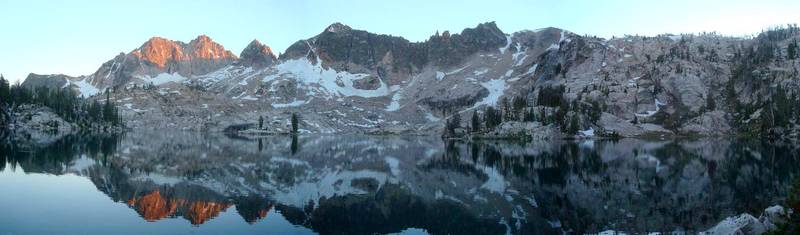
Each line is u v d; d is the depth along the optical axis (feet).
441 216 139.03
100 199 147.64
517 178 224.94
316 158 336.29
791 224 72.49
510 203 160.15
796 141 573.74
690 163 290.15
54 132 637.30
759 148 436.76
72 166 233.76
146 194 159.12
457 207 152.15
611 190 184.85
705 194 171.63
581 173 242.78
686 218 132.26
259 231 114.83
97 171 217.15
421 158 345.51
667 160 314.96
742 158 321.93
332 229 120.06
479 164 296.71
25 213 125.08
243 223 122.42
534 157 351.87
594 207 150.51
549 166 280.51
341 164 293.84
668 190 182.09
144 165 249.96
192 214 130.82
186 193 164.04
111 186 174.40
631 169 260.42
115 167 235.40
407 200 164.96
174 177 205.36
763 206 147.43
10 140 425.28
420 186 198.80
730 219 93.61
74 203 140.26
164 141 512.63
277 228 118.52
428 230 122.42
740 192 174.40
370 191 183.62
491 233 119.96
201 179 201.57
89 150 343.26
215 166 257.14
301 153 383.04
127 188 170.81
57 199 145.59
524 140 642.63
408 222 131.13
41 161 252.42
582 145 521.65
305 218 131.03
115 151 341.41
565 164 293.02
